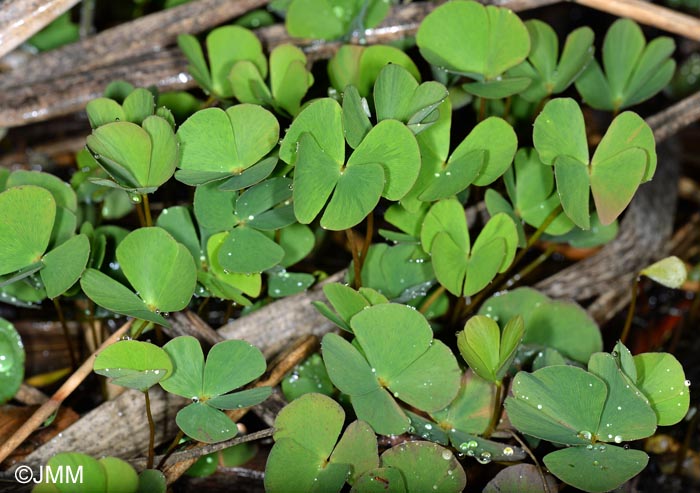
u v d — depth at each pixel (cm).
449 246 38
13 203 37
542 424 36
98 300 37
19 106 43
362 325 37
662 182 45
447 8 40
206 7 45
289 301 40
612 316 42
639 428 36
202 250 39
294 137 37
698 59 48
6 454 38
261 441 40
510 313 40
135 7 48
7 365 39
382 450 38
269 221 38
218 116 38
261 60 42
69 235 39
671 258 39
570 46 41
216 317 42
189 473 39
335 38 44
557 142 38
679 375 37
